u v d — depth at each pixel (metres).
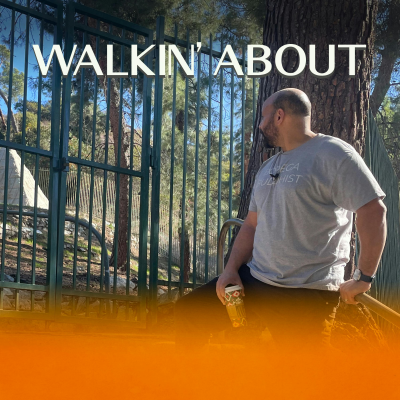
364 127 4.33
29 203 15.40
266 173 2.67
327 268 2.49
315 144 2.53
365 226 2.37
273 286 2.55
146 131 4.84
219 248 3.65
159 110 4.84
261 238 2.62
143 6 10.29
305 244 2.49
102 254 4.61
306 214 2.47
